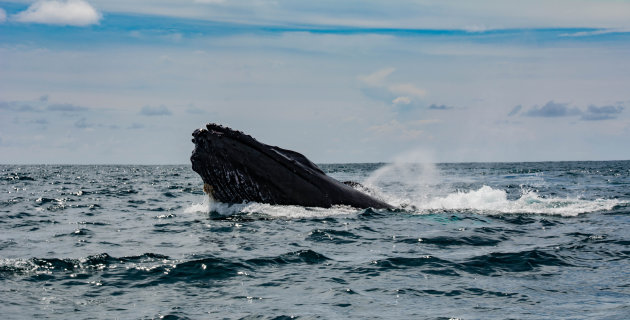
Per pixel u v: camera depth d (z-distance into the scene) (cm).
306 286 1070
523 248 1367
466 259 1266
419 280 1107
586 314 881
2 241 1591
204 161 1744
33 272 1162
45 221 2089
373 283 1088
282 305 958
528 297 985
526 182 4831
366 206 1939
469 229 1638
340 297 1000
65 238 1644
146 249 1420
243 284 1084
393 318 889
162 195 3559
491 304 951
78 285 1073
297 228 1639
